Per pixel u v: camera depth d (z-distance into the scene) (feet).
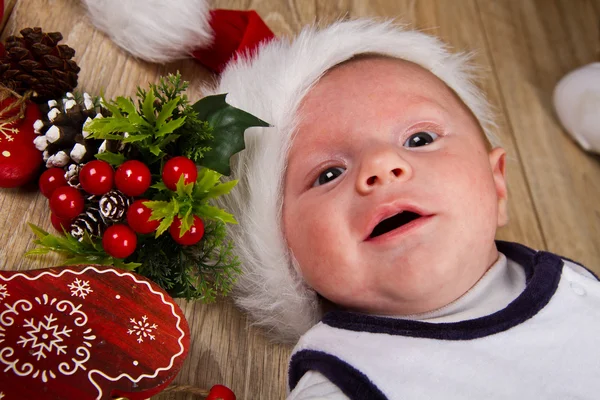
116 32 3.04
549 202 3.85
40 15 2.95
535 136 4.07
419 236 2.25
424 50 2.99
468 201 2.35
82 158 2.33
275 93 2.69
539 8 4.63
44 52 2.47
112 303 1.90
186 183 2.18
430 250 2.26
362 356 2.21
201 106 2.45
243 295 2.77
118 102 2.19
